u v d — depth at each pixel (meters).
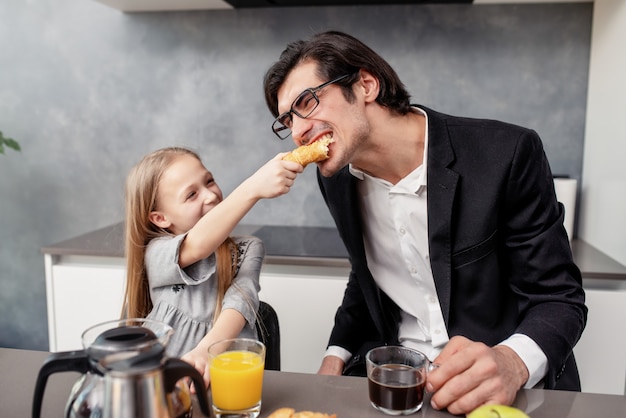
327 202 1.31
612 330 1.61
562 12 1.98
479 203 1.05
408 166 1.13
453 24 2.04
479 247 1.07
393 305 1.32
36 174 2.38
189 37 2.19
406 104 1.12
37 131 2.34
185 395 0.63
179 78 2.22
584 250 1.87
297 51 1.06
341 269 1.79
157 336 0.59
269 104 1.17
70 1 2.22
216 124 2.24
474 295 1.12
